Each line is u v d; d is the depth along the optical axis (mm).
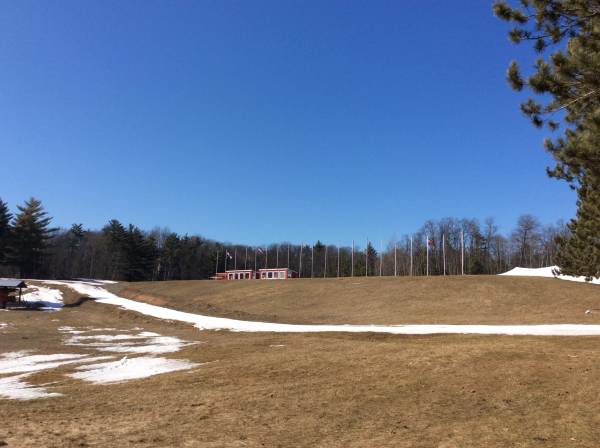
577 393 10938
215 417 10531
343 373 14742
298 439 8812
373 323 35219
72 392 14398
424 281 53844
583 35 9836
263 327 34656
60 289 73875
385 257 118688
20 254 93812
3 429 9883
